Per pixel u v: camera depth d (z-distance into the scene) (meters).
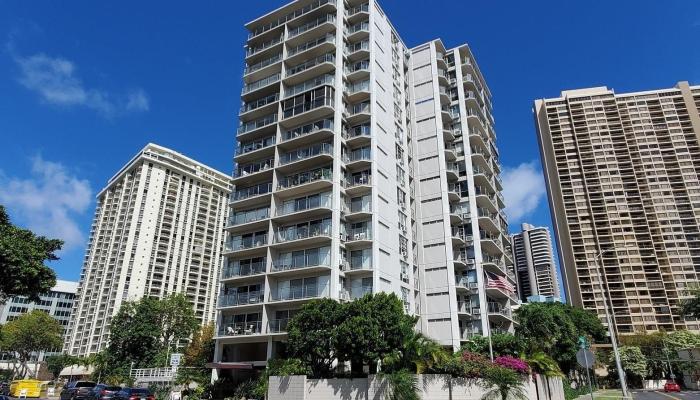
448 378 24.09
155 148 132.75
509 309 59.19
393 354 24.70
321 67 49.91
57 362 103.88
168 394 37.84
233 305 43.66
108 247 122.25
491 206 62.19
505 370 25.11
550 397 31.08
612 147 125.69
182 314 70.94
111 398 32.44
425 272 53.75
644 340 90.81
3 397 41.72
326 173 45.00
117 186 134.25
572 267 120.38
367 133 48.09
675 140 123.12
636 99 129.25
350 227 44.78
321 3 55.22
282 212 45.78
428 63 63.28
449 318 50.59
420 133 60.09
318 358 27.27
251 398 34.44
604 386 79.00
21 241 28.97
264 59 57.09
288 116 49.53
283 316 41.72
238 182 50.66
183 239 127.25
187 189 133.00
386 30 57.84
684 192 118.31
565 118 133.00
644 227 117.44
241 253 46.19
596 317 69.81
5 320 153.00
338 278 40.75
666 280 112.69
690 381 75.81
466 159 60.44
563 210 124.75
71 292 171.88
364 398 23.88
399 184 51.81
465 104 64.56
